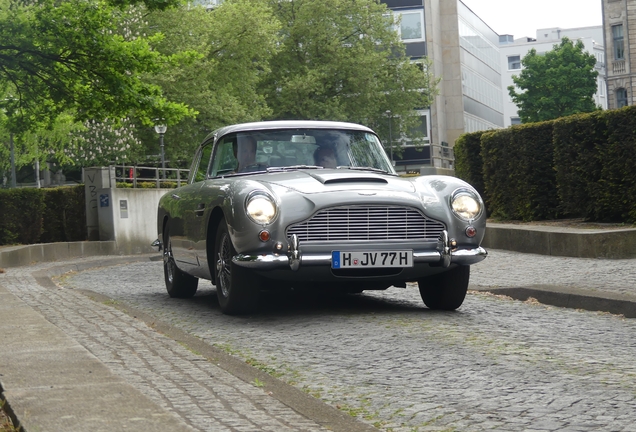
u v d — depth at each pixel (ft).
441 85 254.68
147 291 39.70
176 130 157.38
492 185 66.54
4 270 53.72
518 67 470.80
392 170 30.45
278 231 25.29
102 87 79.82
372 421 14.71
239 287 26.81
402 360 19.80
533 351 20.53
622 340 22.11
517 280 36.35
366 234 25.62
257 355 21.16
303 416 14.26
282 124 30.91
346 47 192.34
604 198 51.60
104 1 78.69
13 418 12.90
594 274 35.83
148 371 18.03
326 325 25.22
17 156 151.94
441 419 14.69
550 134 60.29
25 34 75.51
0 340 20.10
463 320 25.76
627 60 229.25
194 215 30.25
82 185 98.84
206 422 13.42
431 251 26.02
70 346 19.01
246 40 166.20
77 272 58.18
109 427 12.00
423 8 239.71
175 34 153.28
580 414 14.70
